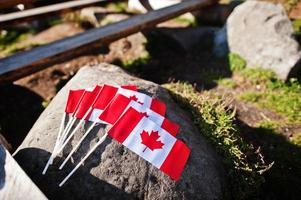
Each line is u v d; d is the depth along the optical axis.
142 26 1.37
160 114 0.76
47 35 1.75
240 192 0.75
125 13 1.81
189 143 0.75
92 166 0.64
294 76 1.26
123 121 0.70
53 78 1.36
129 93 0.76
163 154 0.68
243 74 1.31
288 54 1.25
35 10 1.41
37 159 0.66
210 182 0.71
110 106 0.72
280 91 1.21
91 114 0.71
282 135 1.01
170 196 0.65
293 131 1.02
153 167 0.66
